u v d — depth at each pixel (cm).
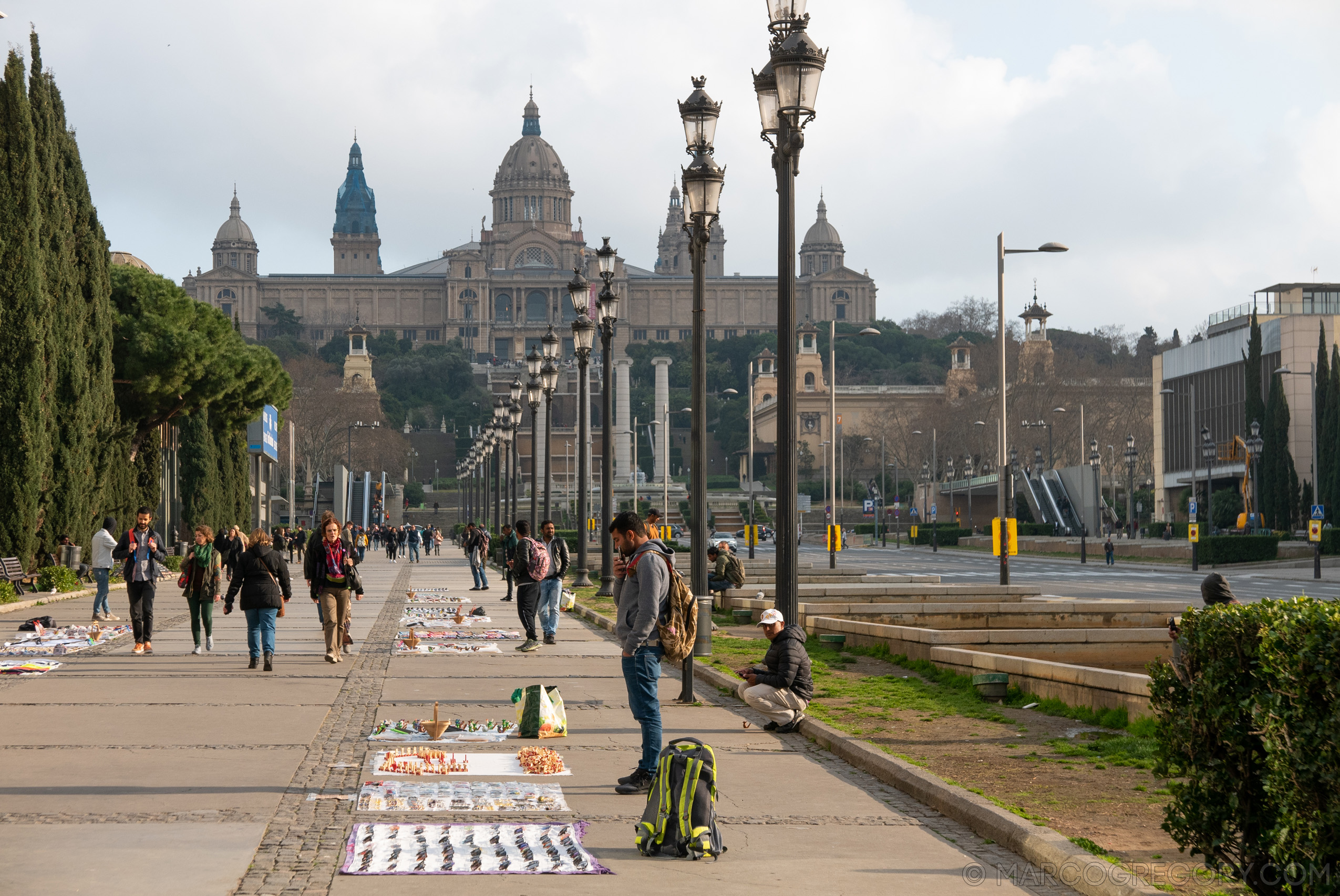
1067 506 10850
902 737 1277
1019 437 12900
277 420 8956
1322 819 597
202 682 1669
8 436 3359
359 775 1055
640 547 1069
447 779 1045
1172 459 10681
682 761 826
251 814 907
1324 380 7619
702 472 1991
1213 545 6738
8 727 1284
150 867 766
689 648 1055
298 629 2558
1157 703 762
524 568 2139
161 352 4428
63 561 3638
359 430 17162
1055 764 1130
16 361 3366
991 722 1391
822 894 732
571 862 790
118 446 4306
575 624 2745
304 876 755
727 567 2941
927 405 15850
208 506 5722
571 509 14275
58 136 3800
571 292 3391
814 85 1514
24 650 2023
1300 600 657
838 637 2256
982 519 12988
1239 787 684
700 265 1969
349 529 6844
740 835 876
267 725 1315
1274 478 7812
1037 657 1912
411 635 2162
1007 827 854
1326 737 594
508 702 1507
